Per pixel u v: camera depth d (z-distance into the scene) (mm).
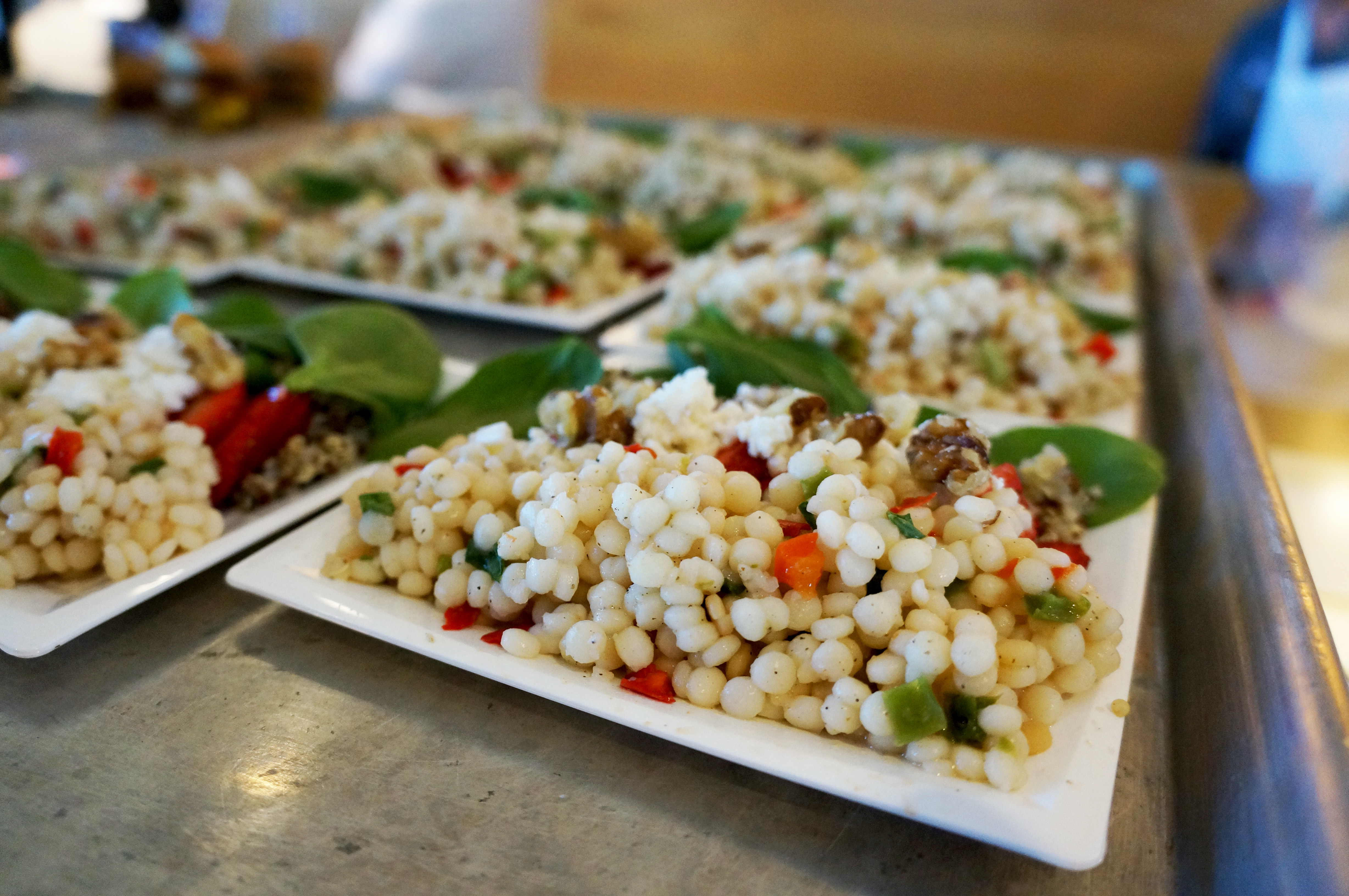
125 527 262
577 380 323
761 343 351
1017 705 219
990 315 363
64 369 299
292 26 1239
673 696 227
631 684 227
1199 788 210
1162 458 336
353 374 321
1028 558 229
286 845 201
